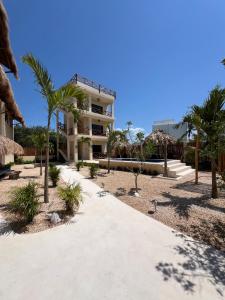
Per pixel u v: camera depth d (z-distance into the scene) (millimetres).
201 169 15867
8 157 18281
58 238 3752
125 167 15156
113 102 29328
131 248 3406
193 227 4387
